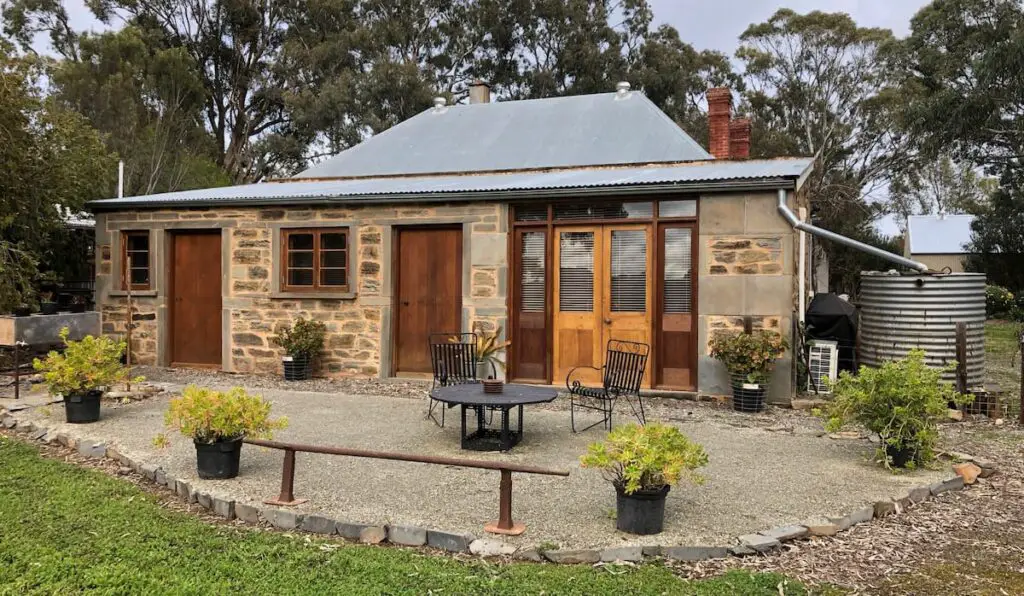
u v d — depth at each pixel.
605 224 8.73
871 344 8.39
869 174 33.50
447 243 9.52
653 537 3.99
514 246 9.12
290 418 7.27
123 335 10.83
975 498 4.93
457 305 9.49
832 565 3.79
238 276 10.24
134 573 3.57
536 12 30.09
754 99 33.72
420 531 4.05
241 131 33.12
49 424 6.69
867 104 31.91
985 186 48.91
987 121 24.20
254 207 10.13
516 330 9.13
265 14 32.31
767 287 7.96
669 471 3.86
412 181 11.28
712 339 8.18
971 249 27.78
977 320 8.01
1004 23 24.52
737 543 3.90
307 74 30.42
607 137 12.75
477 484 4.98
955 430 6.96
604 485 4.99
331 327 9.85
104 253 10.89
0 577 3.52
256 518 4.40
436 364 7.53
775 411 7.73
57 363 6.61
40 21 29.09
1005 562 3.85
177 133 23.77
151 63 24.64
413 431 6.72
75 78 21.56
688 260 8.43
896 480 5.13
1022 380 7.28
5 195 10.77
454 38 30.84
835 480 5.14
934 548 4.04
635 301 8.64
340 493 4.75
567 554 3.78
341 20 31.11
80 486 5.02
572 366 8.89
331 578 3.56
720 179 7.95
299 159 30.95
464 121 14.67
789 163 9.39
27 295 10.88
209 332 10.62
